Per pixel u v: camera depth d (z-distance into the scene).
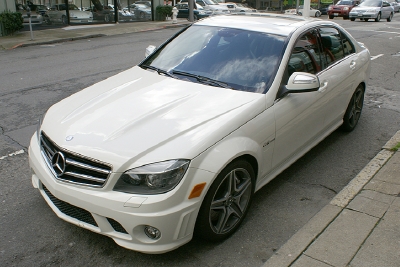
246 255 3.37
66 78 9.18
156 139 3.11
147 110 3.51
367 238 3.44
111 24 21.86
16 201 4.09
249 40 4.42
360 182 4.43
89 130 3.29
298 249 3.34
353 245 3.36
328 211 3.87
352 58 5.57
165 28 21.47
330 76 4.84
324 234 3.52
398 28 22.53
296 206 4.12
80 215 3.17
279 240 3.58
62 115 3.66
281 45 4.27
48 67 10.49
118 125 3.30
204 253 3.37
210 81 4.06
